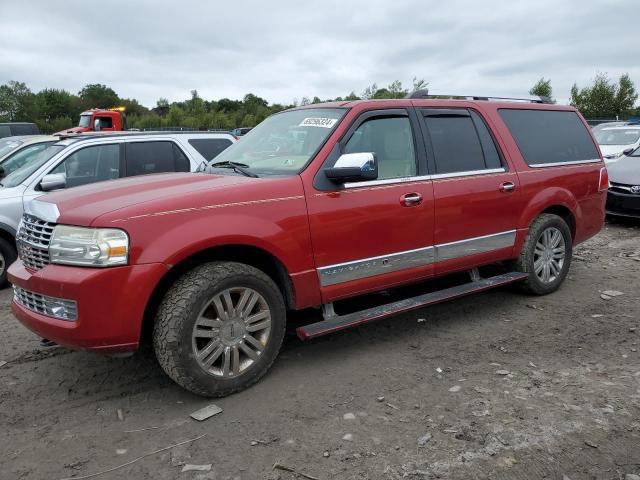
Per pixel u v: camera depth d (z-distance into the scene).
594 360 4.16
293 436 3.21
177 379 3.48
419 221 4.52
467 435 3.16
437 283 5.83
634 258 7.36
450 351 4.39
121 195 3.67
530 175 5.38
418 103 4.80
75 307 3.29
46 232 3.57
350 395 3.68
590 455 2.96
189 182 3.96
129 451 3.11
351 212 4.12
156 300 3.68
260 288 3.74
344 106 4.49
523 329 4.83
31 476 2.90
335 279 4.11
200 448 3.12
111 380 4.01
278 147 4.48
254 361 3.77
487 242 5.07
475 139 5.10
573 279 6.36
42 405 3.66
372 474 2.84
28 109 94.38
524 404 3.50
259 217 3.72
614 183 9.73
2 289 6.79
